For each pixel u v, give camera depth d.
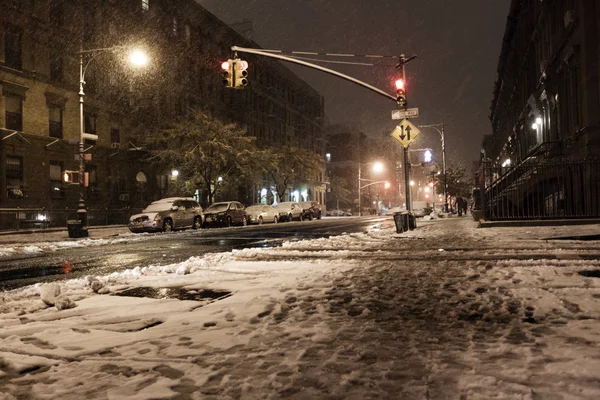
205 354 3.70
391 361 3.41
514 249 10.24
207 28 48.72
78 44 32.91
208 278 7.65
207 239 18.16
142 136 39.12
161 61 41.19
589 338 3.77
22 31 29.23
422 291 6.08
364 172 98.50
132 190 38.16
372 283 6.75
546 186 21.22
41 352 3.87
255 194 57.22
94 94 34.50
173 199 26.59
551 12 25.34
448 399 2.73
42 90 30.55
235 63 16.64
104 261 11.73
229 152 35.69
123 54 36.03
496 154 75.44
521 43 37.66
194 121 38.22
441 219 32.38
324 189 82.88
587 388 2.77
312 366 3.34
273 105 64.00
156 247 15.29
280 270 8.31
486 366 3.23
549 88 25.56
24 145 29.19
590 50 19.28
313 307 5.34
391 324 4.50
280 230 23.77
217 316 4.98
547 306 4.96
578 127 21.14
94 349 3.91
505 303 5.18
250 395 2.88
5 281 8.87
